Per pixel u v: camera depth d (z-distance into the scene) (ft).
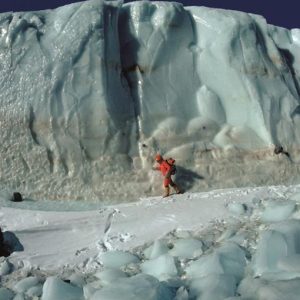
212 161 60.64
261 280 27.84
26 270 38.09
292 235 30.86
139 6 64.69
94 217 45.52
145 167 59.06
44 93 57.98
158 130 61.31
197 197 49.32
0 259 40.19
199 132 62.13
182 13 65.92
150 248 36.99
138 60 63.41
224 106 64.49
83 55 59.36
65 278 34.55
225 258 31.19
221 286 28.07
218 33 65.82
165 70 63.93
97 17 60.49
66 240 42.96
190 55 65.16
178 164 59.77
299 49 74.13
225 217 40.70
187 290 28.81
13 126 57.57
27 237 43.11
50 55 59.06
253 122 63.77
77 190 56.54
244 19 66.90
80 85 58.75
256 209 41.04
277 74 66.59
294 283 26.25
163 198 52.16
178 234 39.01
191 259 33.19
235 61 64.95
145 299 26.91
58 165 57.11
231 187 59.16
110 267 36.14
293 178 61.77
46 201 55.47
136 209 46.50
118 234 42.52
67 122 57.82
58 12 62.54
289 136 63.87
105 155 58.34
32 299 31.01
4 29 59.88
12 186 56.49
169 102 62.75
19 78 58.54
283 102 65.16
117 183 57.47
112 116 59.11
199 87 64.69
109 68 60.64
